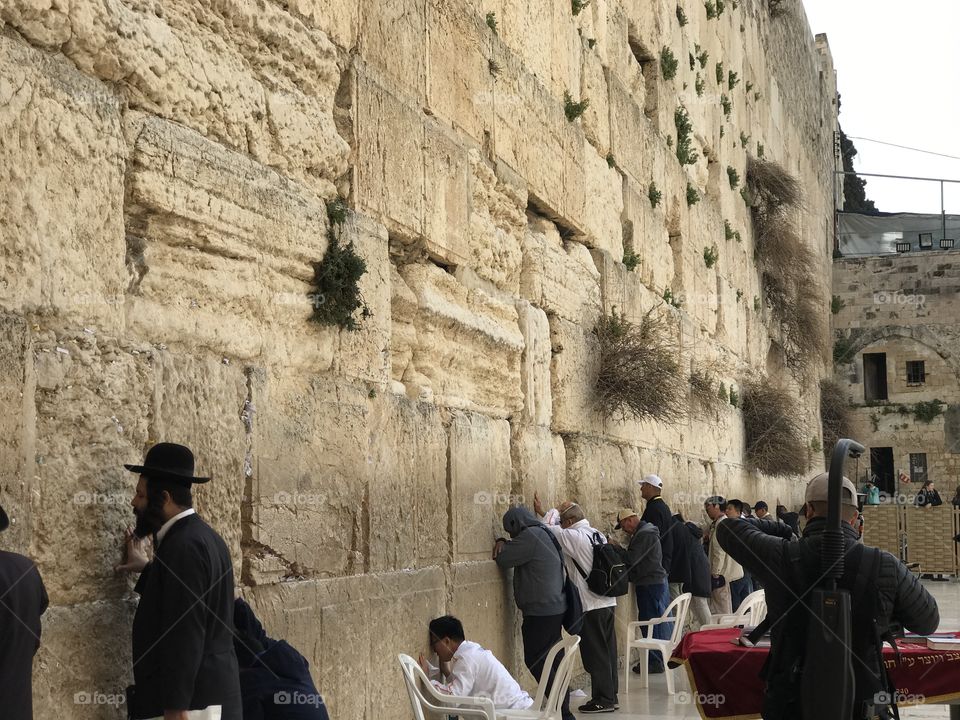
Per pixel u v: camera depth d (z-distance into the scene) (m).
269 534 5.71
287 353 6.09
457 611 7.89
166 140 5.16
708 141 18.95
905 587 4.52
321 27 6.70
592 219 12.08
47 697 4.21
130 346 4.84
